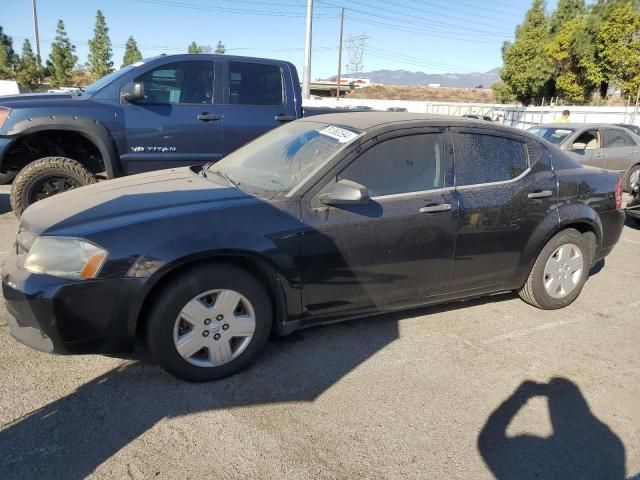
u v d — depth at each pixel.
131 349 2.88
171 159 6.00
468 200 3.69
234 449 2.49
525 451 2.59
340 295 3.35
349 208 3.29
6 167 5.88
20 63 48.34
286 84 6.51
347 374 3.21
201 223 2.91
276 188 3.31
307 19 20.36
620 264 5.88
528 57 39.81
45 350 2.77
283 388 3.03
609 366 3.47
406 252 3.49
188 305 2.88
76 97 5.79
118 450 2.45
